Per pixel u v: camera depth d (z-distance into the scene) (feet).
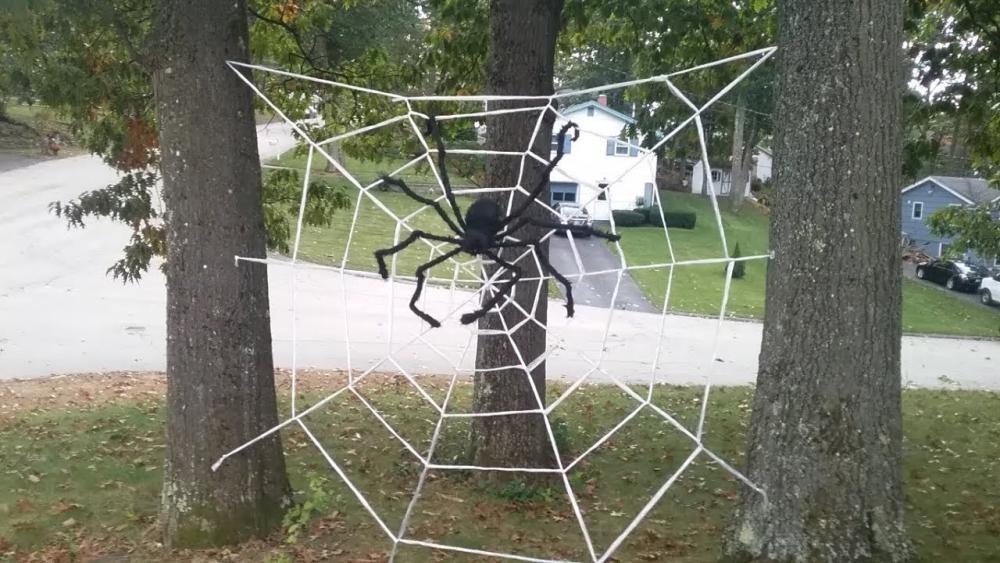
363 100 32.12
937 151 29.14
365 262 73.46
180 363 17.93
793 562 14.78
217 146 17.39
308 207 31.12
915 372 52.31
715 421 32.86
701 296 75.56
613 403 35.65
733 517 16.16
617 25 35.47
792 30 14.76
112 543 18.80
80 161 114.83
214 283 17.65
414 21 41.55
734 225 107.45
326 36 31.78
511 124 22.26
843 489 14.62
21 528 19.57
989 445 29.73
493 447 23.99
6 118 126.62
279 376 39.55
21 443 26.27
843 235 14.39
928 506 22.09
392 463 25.80
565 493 23.63
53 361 42.37
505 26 22.36
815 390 14.70
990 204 46.19
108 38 26.94
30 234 75.92
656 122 37.45
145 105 28.45
